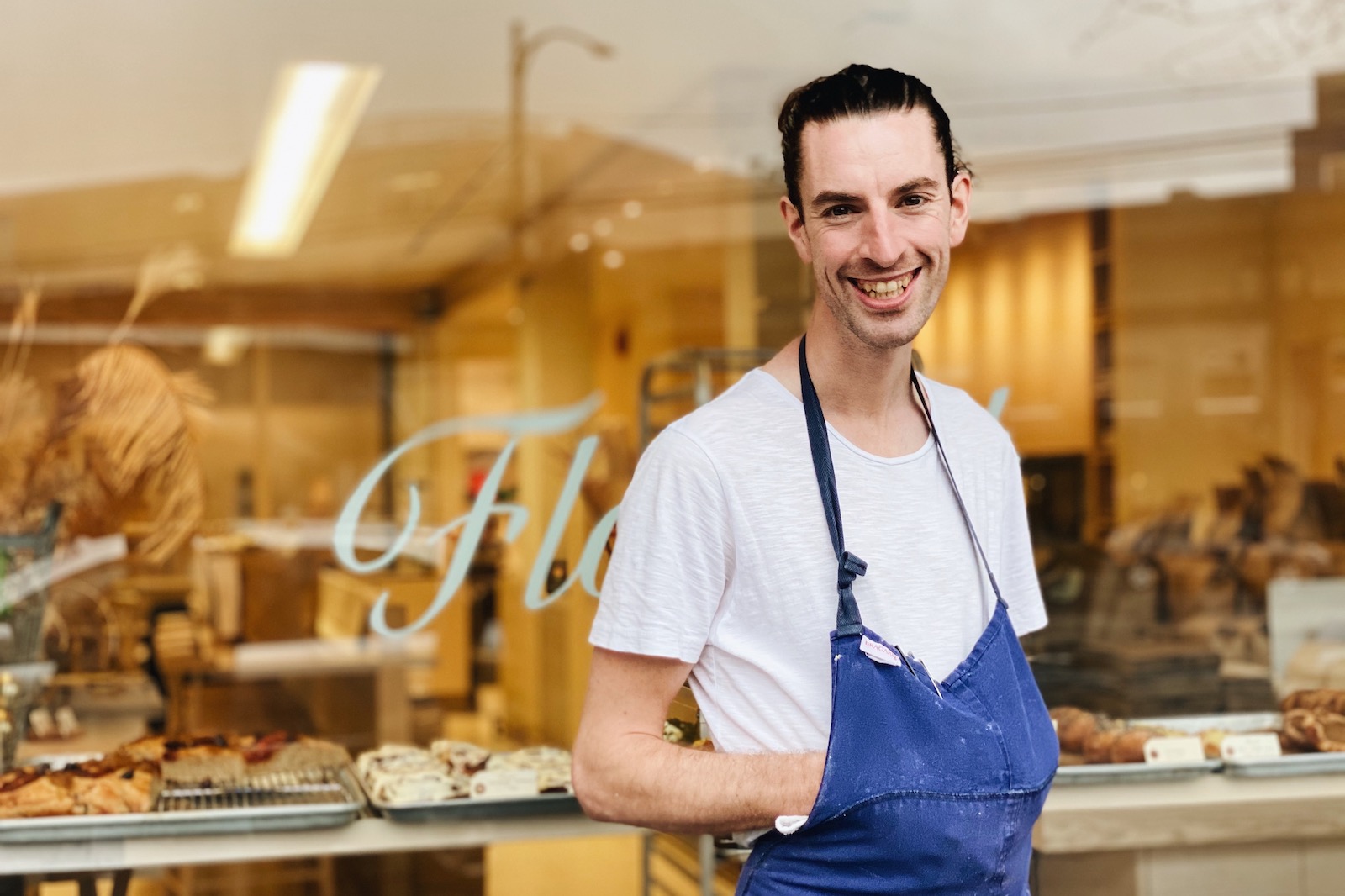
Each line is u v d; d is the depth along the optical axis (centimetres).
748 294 600
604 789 120
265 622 418
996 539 135
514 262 906
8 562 264
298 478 1109
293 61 505
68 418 307
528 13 455
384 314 1147
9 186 675
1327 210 578
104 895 228
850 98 118
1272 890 211
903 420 131
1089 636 298
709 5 449
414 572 237
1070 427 648
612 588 124
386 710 390
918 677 118
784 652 121
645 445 302
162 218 776
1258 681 248
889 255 117
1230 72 502
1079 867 208
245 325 1105
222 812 186
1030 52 479
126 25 462
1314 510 489
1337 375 579
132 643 320
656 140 598
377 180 707
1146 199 612
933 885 116
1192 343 616
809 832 117
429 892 346
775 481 122
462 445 260
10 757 241
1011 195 624
